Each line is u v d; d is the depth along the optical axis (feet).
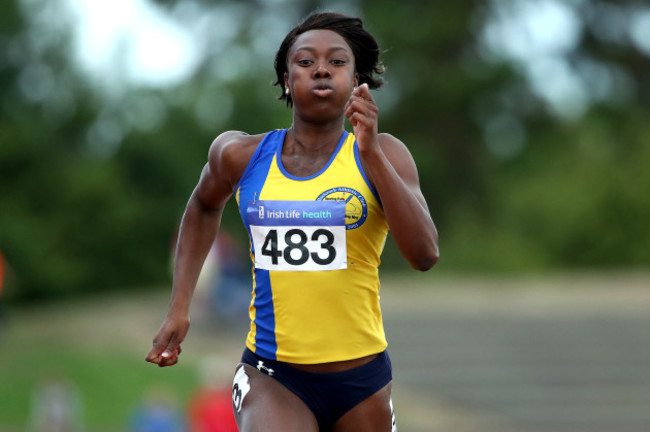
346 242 45.39
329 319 45.73
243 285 242.37
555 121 435.94
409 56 422.00
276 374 46.52
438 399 197.36
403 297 280.31
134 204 363.15
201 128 385.70
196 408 136.36
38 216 349.41
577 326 243.60
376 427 47.29
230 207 358.64
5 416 176.45
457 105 425.69
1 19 342.85
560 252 371.76
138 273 364.58
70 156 360.28
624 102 435.53
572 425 183.42
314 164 46.01
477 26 430.20
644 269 364.79
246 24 434.30
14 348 226.79
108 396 188.96
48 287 343.26
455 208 425.69
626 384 207.62
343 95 45.39
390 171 43.11
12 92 351.25
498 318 251.60
